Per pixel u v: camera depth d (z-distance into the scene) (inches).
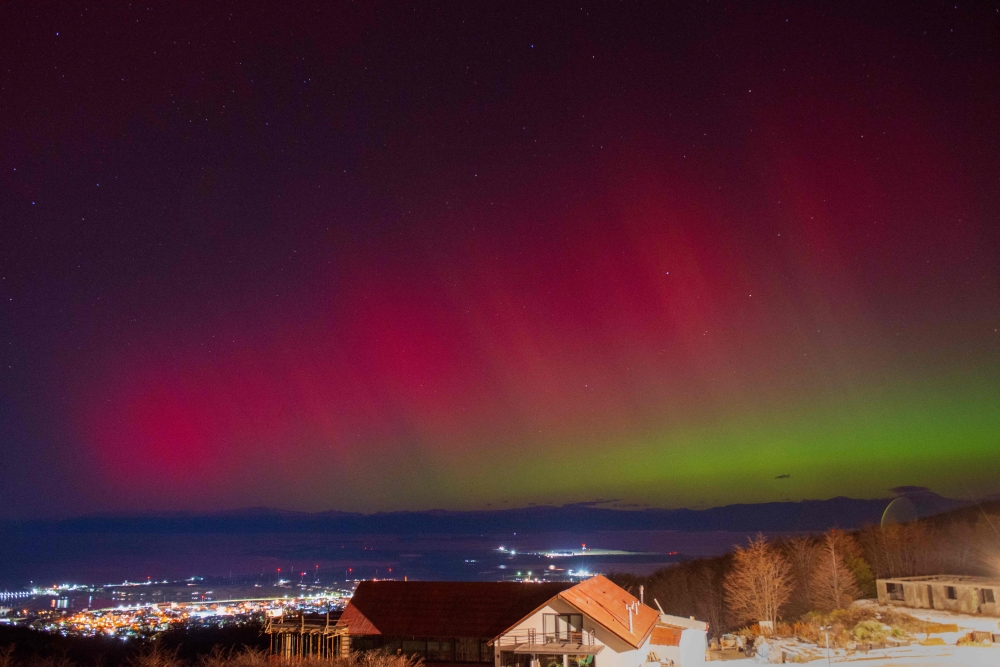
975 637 1673.2
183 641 2262.6
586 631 1476.4
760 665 1636.3
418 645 1547.7
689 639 1704.0
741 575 2341.3
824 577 2368.4
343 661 1445.6
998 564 2568.9
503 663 1475.1
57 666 1850.4
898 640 1732.3
